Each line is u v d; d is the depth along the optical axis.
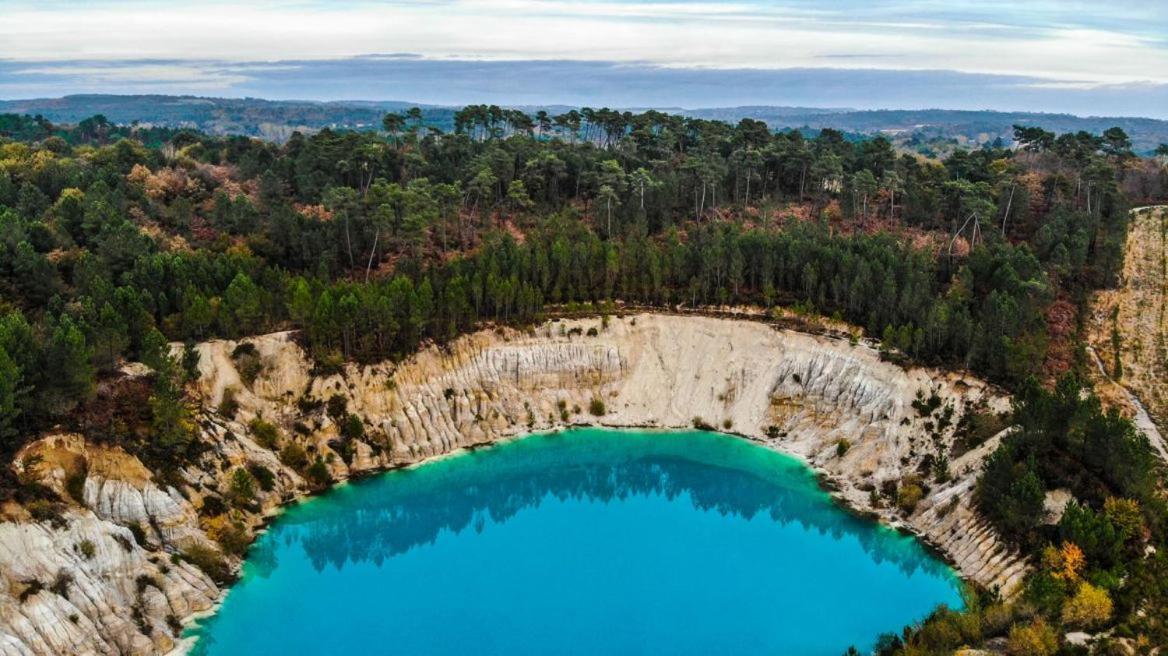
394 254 153.75
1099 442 91.19
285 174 181.00
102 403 93.75
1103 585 77.00
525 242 155.88
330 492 109.06
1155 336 130.88
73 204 141.00
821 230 159.50
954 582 90.88
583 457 124.94
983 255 139.88
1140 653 70.00
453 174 180.25
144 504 86.88
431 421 121.69
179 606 82.75
